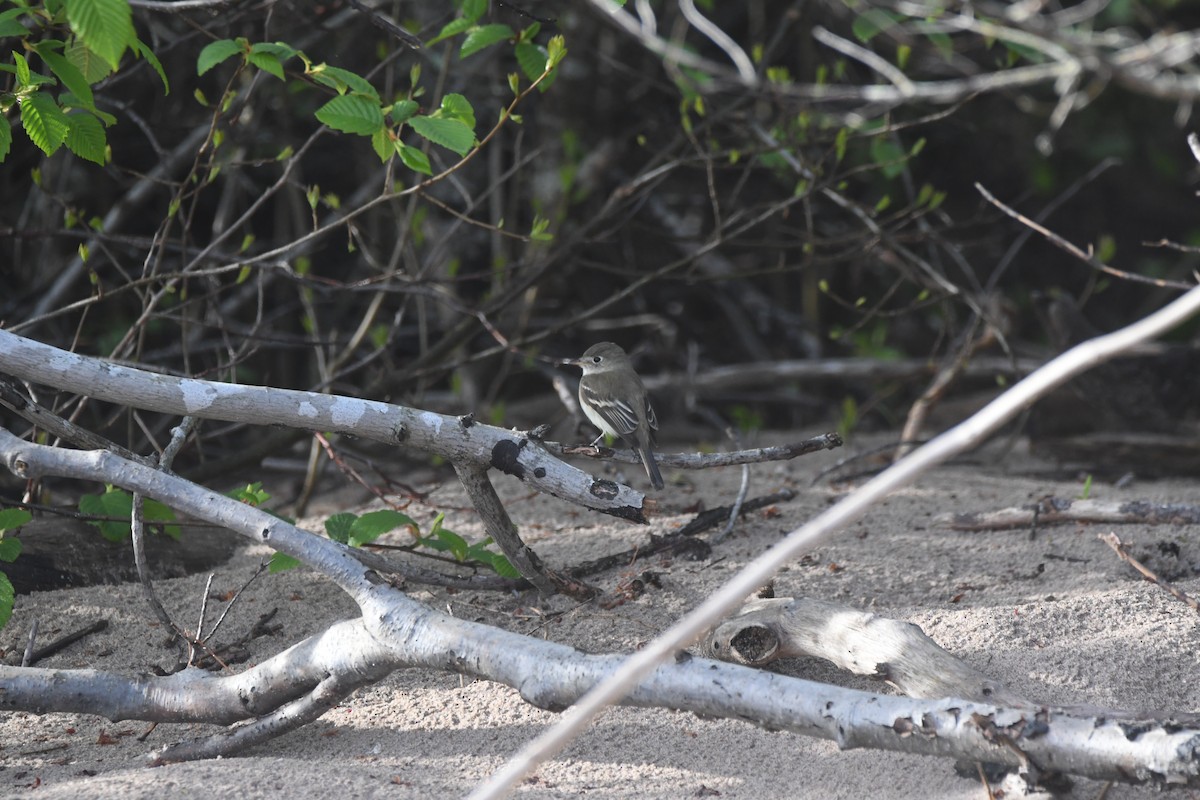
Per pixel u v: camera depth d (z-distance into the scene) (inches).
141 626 327.0
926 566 341.1
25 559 350.3
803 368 647.1
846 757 244.4
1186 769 193.0
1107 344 164.7
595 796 232.5
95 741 273.9
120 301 624.7
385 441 284.4
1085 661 264.7
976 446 558.6
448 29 370.0
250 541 398.6
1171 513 360.2
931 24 457.4
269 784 229.8
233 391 277.4
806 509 403.2
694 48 703.7
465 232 687.1
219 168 407.8
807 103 551.8
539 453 283.3
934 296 667.4
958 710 211.0
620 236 666.2
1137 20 805.9
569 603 321.4
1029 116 817.5
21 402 287.6
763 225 745.0
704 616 172.2
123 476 256.2
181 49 562.3
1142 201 867.4
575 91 653.9
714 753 250.8
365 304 701.9
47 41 297.3
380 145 305.1
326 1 513.3
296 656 254.7
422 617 243.8
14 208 634.2
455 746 259.0
